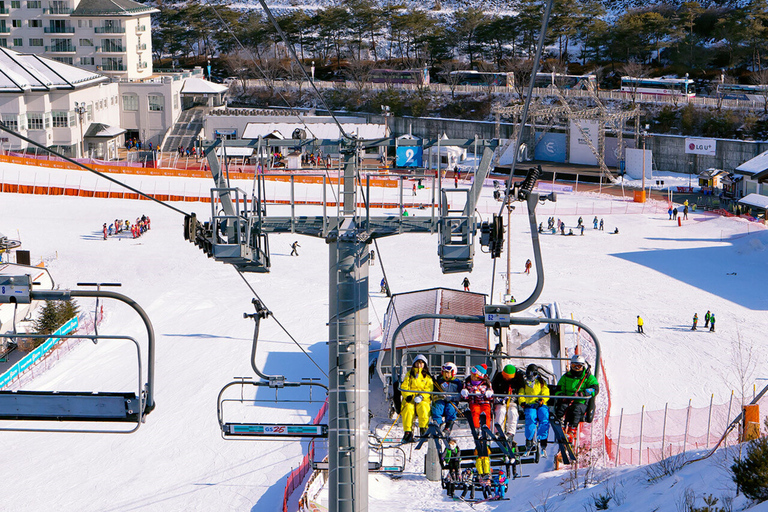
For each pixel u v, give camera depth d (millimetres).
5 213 85500
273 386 16203
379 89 144125
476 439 13344
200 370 47688
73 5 132250
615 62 158500
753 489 20422
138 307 10961
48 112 112062
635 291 63438
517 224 86500
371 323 55094
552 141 125625
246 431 15664
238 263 13750
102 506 32750
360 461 13016
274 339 53156
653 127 124125
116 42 132625
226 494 33219
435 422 13445
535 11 158375
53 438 39281
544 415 13453
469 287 64125
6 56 111375
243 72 162750
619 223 87125
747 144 109938
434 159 120750
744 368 46375
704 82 144375
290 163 104188
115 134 119312
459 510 29219
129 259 72875
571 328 53188
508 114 119938
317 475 33531
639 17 157625
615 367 46906
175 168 114375
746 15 145875
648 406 41031
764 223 83750
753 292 63219
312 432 15430
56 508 32750
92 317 58938
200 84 136000
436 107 139375
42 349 50562
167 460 36625
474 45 167500
